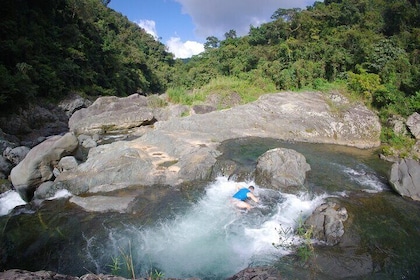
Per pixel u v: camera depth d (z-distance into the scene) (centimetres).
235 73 2419
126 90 3788
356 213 732
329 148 1335
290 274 531
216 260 592
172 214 757
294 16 2600
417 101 1489
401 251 599
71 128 1752
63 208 773
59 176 891
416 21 2042
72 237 658
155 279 429
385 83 1650
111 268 568
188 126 1456
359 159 1192
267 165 925
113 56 3566
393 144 1361
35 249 620
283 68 2111
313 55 2006
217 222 726
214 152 1103
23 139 1628
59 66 2431
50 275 361
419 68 1611
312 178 953
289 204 797
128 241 648
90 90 2759
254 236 666
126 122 1742
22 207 786
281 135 1458
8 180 944
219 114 1569
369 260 569
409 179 853
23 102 1852
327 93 1744
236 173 955
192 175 932
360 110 1590
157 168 953
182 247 633
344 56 1878
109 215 743
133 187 878
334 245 612
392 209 762
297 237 649
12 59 2027
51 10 2783
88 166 930
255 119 1545
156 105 1967
